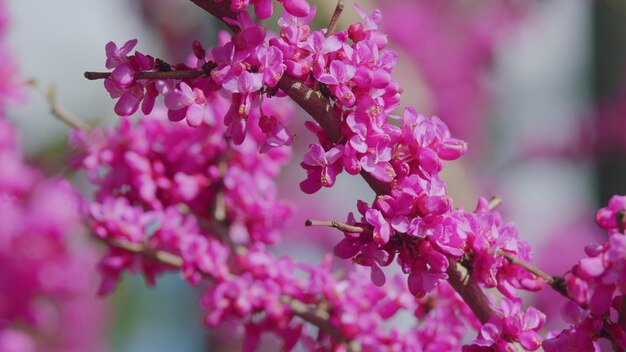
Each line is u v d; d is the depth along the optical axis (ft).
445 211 2.29
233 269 2.73
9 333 2.22
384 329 2.75
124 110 2.31
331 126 2.31
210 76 2.30
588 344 2.31
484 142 6.94
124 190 2.78
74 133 2.78
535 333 2.34
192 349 5.57
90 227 2.71
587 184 6.80
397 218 2.30
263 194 2.85
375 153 2.30
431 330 2.59
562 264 6.40
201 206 2.80
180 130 2.78
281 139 2.32
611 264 2.27
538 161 6.84
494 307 2.35
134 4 5.60
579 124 6.71
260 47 2.29
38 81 2.84
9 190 2.39
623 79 6.58
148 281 2.75
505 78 7.11
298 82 2.31
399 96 2.32
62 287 2.23
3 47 2.85
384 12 6.85
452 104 6.85
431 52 6.81
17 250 2.21
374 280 2.32
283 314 2.68
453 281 2.34
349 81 2.31
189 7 5.73
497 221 2.35
